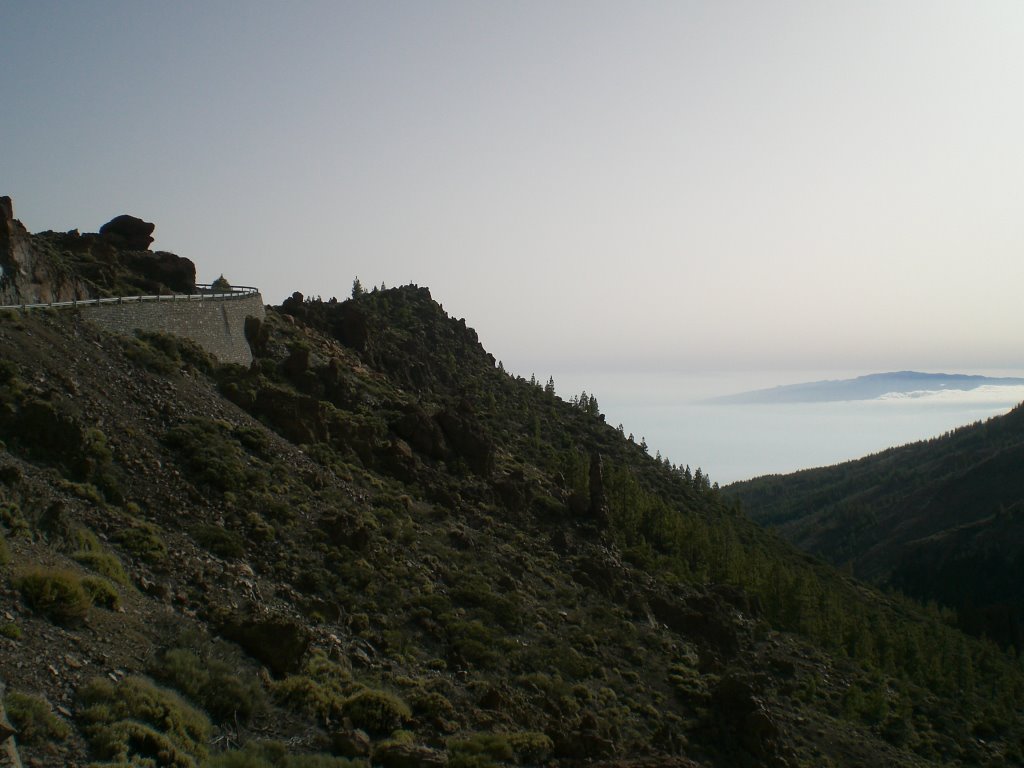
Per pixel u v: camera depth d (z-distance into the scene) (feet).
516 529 184.65
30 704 55.16
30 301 146.41
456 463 200.44
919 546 614.75
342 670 91.25
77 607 70.33
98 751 54.65
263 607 98.02
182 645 77.51
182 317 172.76
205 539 106.52
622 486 284.82
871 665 230.27
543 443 305.53
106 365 134.82
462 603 132.57
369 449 176.24
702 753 124.16
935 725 208.85
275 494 129.49
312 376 197.57
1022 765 199.11
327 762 68.13
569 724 106.22
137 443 119.75
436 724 87.86
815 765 146.30
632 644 152.25
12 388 109.60
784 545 407.85
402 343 331.57
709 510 385.91
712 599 201.77
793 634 240.94
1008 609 441.27
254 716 73.72
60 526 86.28
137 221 236.02
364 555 127.95
